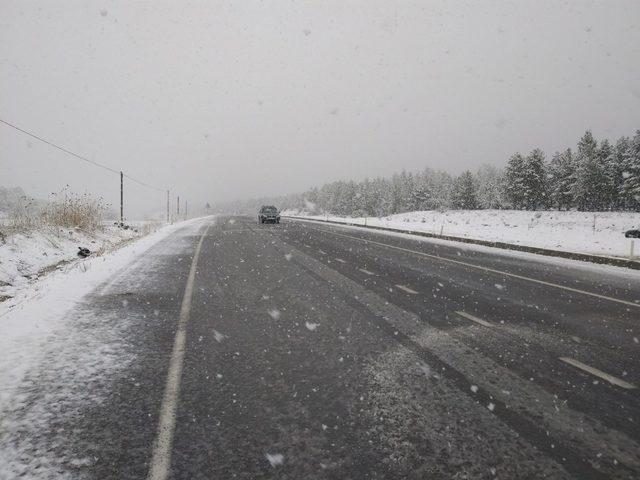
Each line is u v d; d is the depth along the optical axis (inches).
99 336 185.3
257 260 450.6
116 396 127.4
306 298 267.4
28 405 121.0
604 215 1797.5
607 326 215.5
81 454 97.6
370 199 4532.5
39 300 250.1
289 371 147.9
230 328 199.9
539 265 463.5
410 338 187.0
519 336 194.2
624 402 128.5
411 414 117.7
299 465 94.2
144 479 88.8
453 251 593.9
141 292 280.5
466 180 3565.5
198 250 543.5
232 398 126.6
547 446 103.3
